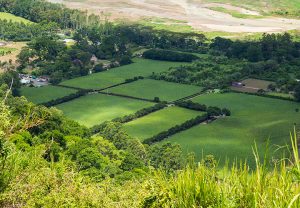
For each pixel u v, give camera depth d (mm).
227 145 112625
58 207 21953
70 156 74125
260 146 111375
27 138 68062
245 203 14844
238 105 150500
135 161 81938
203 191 15469
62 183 24031
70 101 151250
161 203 16609
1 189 18969
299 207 13453
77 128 97062
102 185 36062
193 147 111875
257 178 14773
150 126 125875
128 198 29078
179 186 16031
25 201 19844
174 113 137250
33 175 21344
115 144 99250
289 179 14109
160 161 87938
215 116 136250
